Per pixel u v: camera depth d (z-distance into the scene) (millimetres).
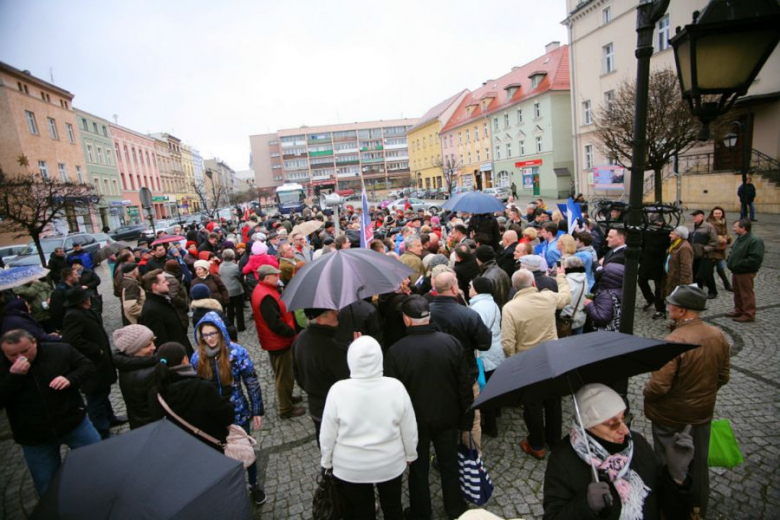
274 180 104312
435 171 64000
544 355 1874
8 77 27688
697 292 2748
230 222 24547
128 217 44469
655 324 6828
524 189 42344
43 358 3461
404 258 6273
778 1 2385
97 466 1805
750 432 3916
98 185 39188
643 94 3020
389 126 99500
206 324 3594
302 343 3414
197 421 2965
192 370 3059
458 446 3211
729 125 15148
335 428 2662
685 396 2773
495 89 48844
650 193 22719
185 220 34344
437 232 10266
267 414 5113
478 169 50938
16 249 17594
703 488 2773
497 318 4238
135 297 6301
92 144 39062
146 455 1856
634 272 3229
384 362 3172
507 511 3299
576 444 1799
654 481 1818
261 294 4742
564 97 37219
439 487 3645
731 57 2498
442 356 2986
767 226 14016
